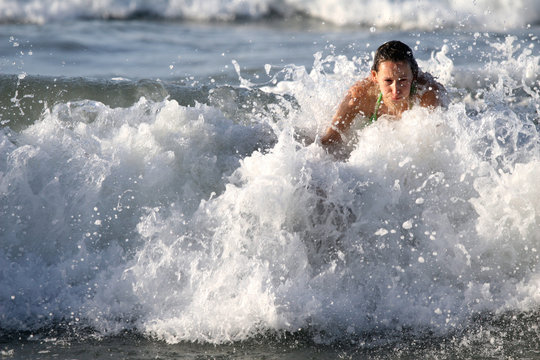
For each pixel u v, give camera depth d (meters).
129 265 13.59
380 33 39.53
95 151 15.38
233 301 12.38
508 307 12.47
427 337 11.71
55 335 11.84
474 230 13.70
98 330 12.02
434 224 13.83
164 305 12.62
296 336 11.79
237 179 14.48
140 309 12.56
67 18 46.91
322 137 16.70
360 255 13.51
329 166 14.30
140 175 15.17
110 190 14.88
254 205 13.64
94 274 13.59
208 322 12.03
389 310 12.42
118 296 12.86
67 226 14.37
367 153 14.61
